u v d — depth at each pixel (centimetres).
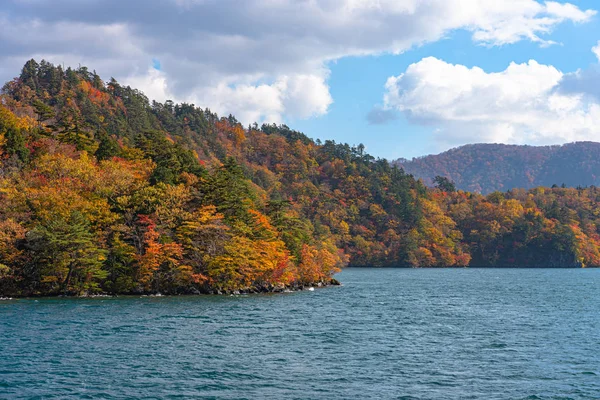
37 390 3534
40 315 6588
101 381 3744
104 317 6506
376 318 6950
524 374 4069
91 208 9788
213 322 6303
